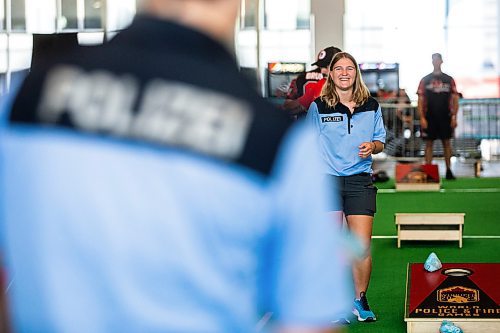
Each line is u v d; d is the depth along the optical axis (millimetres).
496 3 27562
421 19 27078
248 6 24844
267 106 2080
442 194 16688
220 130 2027
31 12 24656
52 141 2010
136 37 2082
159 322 1965
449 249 11617
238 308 2020
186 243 1973
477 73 27828
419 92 18297
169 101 2035
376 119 7980
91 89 2049
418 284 7621
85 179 1982
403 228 11758
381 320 8242
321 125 7930
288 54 25094
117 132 2010
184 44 2074
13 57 24359
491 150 22594
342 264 2121
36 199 2000
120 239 1964
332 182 7941
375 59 27000
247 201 1999
